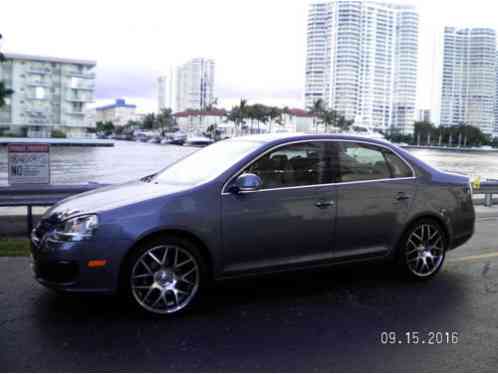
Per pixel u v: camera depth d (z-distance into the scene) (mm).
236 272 4926
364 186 5508
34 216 9438
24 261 6668
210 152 5641
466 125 147250
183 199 4695
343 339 4250
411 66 155500
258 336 4289
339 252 5410
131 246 4477
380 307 5062
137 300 4574
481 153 118062
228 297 5297
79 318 4637
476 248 7863
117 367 3672
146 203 4586
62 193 8742
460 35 151375
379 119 156875
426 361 3850
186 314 4773
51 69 102188
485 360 3883
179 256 4719
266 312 4871
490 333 4430
